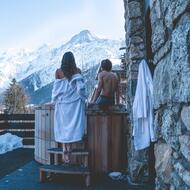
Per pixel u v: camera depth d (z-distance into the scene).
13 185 5.36
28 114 10.60
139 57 5.36
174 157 2.49
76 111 5.66
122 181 5.57
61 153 5.88
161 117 2.83
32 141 10.51
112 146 6.11
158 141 2.93
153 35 3.04
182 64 2.21
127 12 5.62
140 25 5.38
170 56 2.54
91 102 6.54
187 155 2.21
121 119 6.16
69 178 5.85
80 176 5.98
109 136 6.11
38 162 7.45
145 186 5.18
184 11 2.20
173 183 2.50
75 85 5.68
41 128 7.25
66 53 5.73
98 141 6.10
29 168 6.83
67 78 5.66
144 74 5.02
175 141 2.44
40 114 7.32
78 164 6.00
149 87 4.97
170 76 2.50
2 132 10.45
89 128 6.12
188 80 2.11
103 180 5.69
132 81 5.40
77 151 5.84
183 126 2.28
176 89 2.34
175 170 2.46
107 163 6.08
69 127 5.64
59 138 5.71
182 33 2.21
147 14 5.23
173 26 2.42
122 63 11.48
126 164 6.11
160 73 2.82
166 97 2.62
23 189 5.10
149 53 5.36
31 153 9.05
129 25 5.44
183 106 2.27
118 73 10.69
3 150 9.46
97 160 6.08
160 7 2.77
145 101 4.92
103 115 6.12
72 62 5.68
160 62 2.85
